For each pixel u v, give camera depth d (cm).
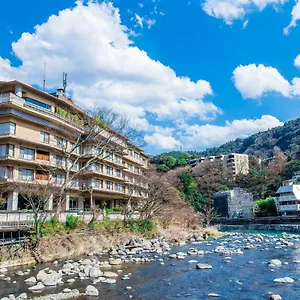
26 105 4094
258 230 7581
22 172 4006
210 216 8275
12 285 1844
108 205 6462
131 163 7488
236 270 2333
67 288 1769
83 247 3150
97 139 5100
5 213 2709
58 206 3350
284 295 1648
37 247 2672
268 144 18875
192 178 11331
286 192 8675
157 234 4706
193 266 2500
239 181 12138
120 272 2269
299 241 4316
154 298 1619
